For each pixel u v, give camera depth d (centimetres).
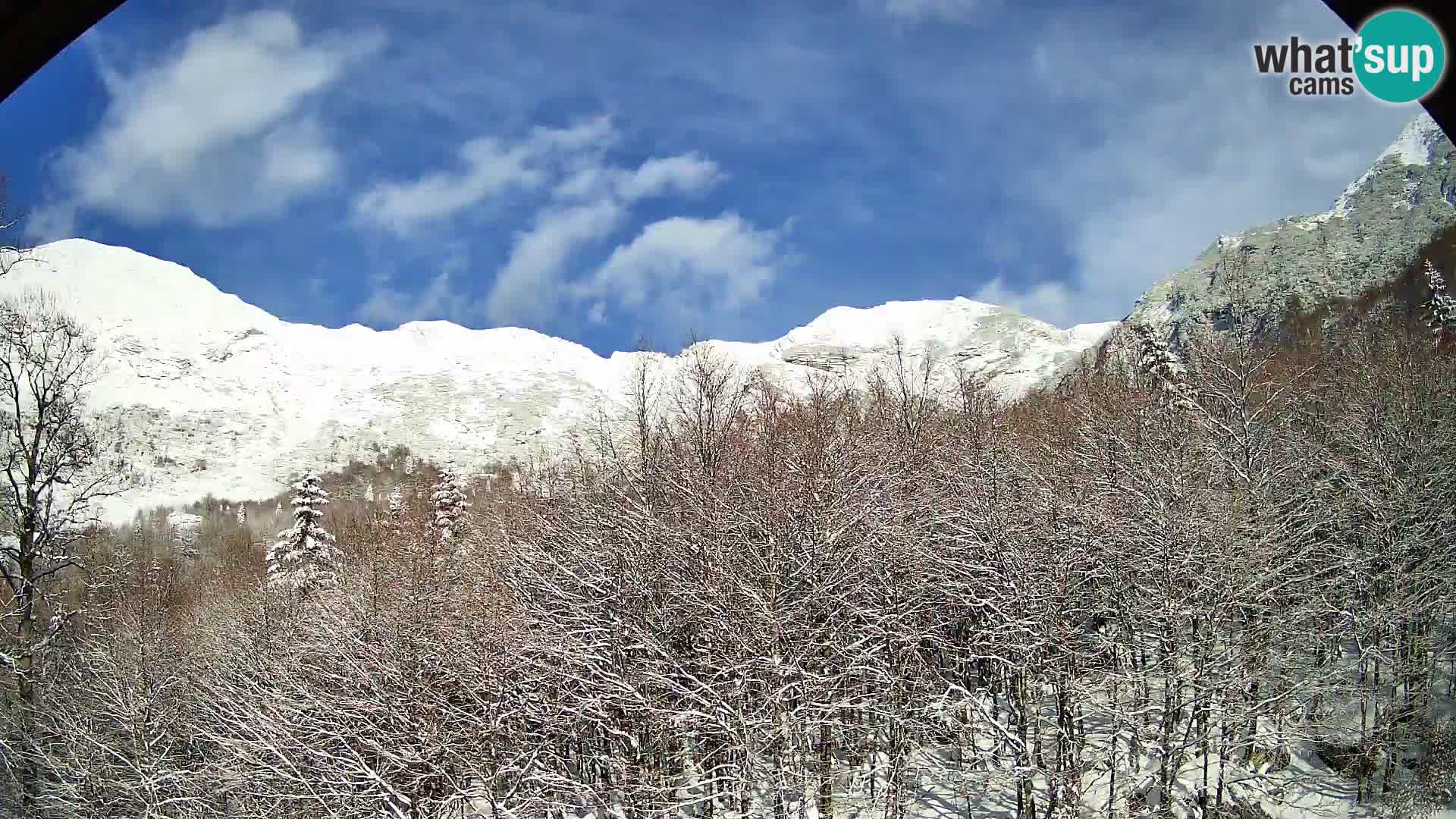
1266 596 2333
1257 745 2305
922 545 2486
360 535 3966
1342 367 4069
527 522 2956
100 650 2906
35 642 2608
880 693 2284
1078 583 2312
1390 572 2483
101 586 2911
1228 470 2920
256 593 3409
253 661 2741
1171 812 2088
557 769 2311
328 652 2458
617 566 2431
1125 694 2370
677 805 2105
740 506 2500
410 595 2586
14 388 2616
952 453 3275
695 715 2056
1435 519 2627
